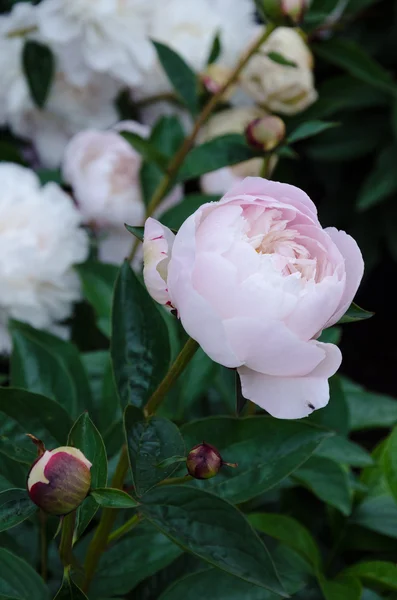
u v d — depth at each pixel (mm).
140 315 963
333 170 2393
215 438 987
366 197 2078
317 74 2287
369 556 1202
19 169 1457
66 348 1192
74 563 939
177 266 857
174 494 936
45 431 979
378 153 2252
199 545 921
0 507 895
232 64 1644
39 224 1386
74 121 1701
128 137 1277
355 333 2684
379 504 1177
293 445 980
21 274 1354
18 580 1001
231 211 880
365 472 1205
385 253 2658
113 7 1511
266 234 886
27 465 973
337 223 2396
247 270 868
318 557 1111
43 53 1560
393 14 2188
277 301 856
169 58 1321
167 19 1581
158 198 1319
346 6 1791
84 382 1173
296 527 1108
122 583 1038
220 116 1663
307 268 885
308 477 1111
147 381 958
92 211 1517
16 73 1606
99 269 1327
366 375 2547
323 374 874
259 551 913
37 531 1118
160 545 1055
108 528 967
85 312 1564
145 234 900
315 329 873
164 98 1718
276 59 1293
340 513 1178
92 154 1551
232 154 1247
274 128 1205
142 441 900
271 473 973
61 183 1618
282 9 1225
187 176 1267
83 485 860
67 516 893
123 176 1511
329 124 1211
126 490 952
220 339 849
